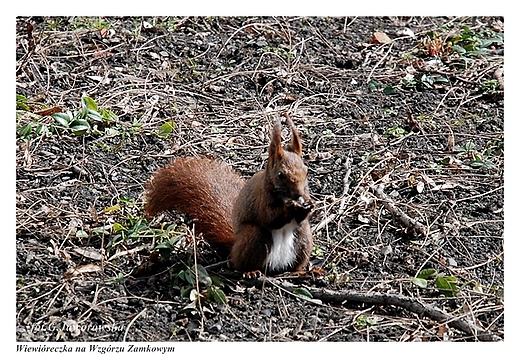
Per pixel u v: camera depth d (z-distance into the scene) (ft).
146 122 43.60
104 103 44.62
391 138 43.32
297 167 30.73
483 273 33.45
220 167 35.81
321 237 35.37
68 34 50.08
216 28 52.39
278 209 31.17
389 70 49.47
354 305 31.17
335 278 32.45
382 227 36.11
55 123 42.37
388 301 30.86
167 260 33.14
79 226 35.22
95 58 48.32
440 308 31.17
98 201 37.37
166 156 41.06
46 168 39.37
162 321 29.99
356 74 49.11
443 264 33.81
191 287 31.07
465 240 35.45
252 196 32.30
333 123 44.57
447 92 47.44
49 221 35.58
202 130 43.37
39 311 30.40
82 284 31.73
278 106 45.96
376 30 53.78
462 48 51.29
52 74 46.70
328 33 53.01
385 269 33.50
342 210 36.83
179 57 49.42
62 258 33.27
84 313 30.19
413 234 35.65
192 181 34.73
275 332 29.60
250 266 32.42
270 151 31.14
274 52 50.34
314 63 49.93
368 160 41.14
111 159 40.55
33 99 44.42
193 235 32.07
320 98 46.88
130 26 51.65
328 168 40.52
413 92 47.62
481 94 47.26
